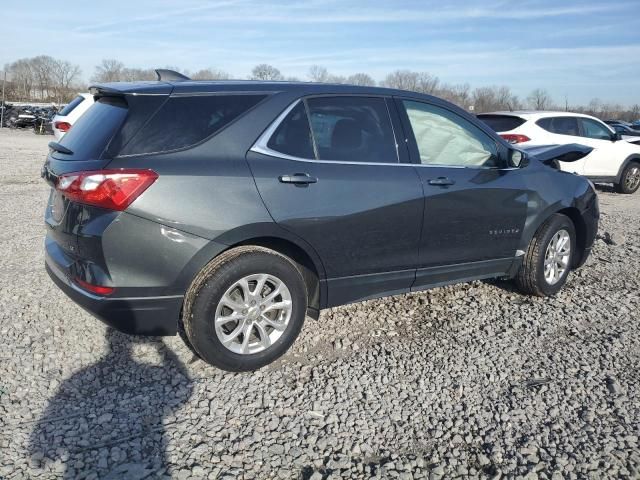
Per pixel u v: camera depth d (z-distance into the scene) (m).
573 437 3.00
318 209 3.59
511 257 4.74
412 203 3.97
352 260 3.83
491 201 4.43
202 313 3.32
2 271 5.21
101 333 4.02
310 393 3.38
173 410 3.16
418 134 4.22
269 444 2.90
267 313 3.67
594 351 3.99
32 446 2.80
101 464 2.69
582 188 5.20
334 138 3.81
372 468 2.75
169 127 3.31
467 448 2.92
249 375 3.56
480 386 3.50
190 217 3.21
